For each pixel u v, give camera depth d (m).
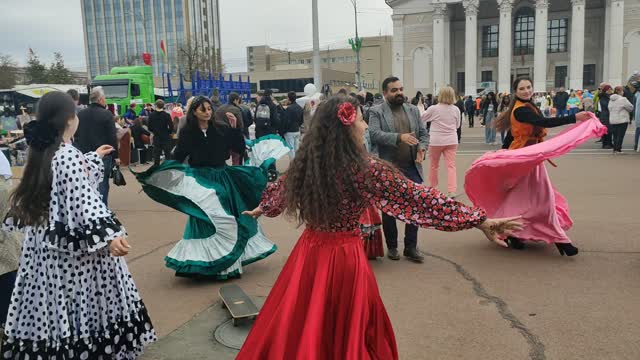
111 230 2.86
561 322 3.98
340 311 2.47
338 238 2.53
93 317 3.04
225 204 4.99
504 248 5.88
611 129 14.75
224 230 4.95
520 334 3.80
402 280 4.96
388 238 5.62
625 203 7.89
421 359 3.48
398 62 60.94
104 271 3.07
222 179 5.05
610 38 54.22
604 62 56.12
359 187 2.48
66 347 2.92
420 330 3.90
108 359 3.09
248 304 4.24
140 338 3.27
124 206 9.16
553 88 58.69
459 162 13.64
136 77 24.09
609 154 13.59
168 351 3.66
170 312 4.36
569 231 6.45
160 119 14.20
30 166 2.91
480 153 15.58
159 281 5.14
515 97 5.69
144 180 4.68
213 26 112.50
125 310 3.15
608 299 4.38
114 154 7.67
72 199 2.89
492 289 4.67
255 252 5.21
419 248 6.00
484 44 61.56
